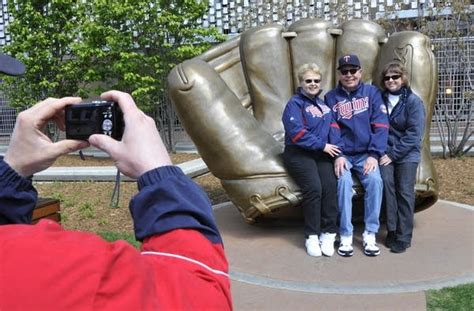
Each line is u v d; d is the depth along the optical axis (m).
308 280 4.06
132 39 9.55
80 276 0.74
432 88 5.27
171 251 0.99
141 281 0.80
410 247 4.74
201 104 5.01
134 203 1.02
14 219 1.17
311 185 4.58
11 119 12.37
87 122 1.12
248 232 5.37
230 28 11.60
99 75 9.75
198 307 0.92
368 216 4.61
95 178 7.92
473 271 4.13
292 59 5.87
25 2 9.75
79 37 11.05
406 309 3.49
